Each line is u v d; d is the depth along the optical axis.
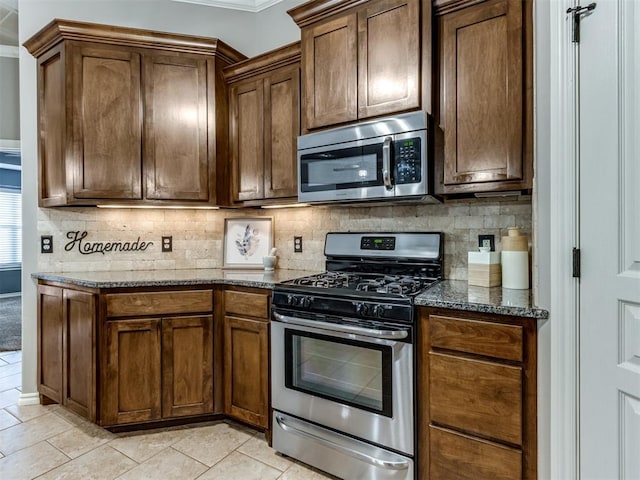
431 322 1.59
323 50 2.18
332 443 1.82
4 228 7.19
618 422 1.22
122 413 2.16
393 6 1.96
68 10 2.71
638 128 1.16
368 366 1.73
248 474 1.86
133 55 2.45
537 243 1.41
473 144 1.80
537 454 1.39
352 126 2.01
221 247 2.98
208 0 2.99
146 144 2.48
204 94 2.58
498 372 1.44
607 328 1.24
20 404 2.60
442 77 1.88
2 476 1.84
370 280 2.12
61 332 2.39
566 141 1.32
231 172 2.69
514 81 1.69
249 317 2.16
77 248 2.68
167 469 1.90
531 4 1.67
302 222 2.75
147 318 2.18
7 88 3.30
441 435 1.57
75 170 2.35
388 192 1.90
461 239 2.15
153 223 2.85
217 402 2.27
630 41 1.18
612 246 1.22
